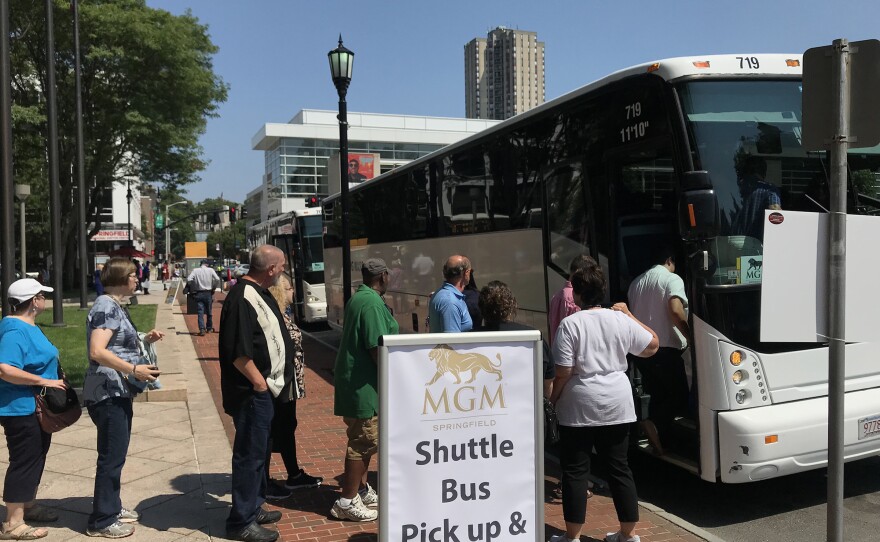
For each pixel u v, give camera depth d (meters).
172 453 6.66
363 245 13.61
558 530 4.82
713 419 4.91
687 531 4.79
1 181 9.41
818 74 3.48
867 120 3.32
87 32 25.16
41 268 39.12
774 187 5.21
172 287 28.39
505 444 3.53
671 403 5.43
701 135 5.13
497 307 4.50
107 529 4.59
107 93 26.34
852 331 3.48
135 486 5.68
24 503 4.57
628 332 4.30
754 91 5.29
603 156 6.04
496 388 3.52
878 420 5.11
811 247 3.44
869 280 3.52
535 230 7.16
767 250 3.37
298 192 58.56
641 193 5.70
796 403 5.01
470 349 3.47
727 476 4.83
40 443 4.57
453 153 9.16
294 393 5.50
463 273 5.75
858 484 5.95
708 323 4.93
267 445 5.13
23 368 4.44
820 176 5.33
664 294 5.23
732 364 4.89
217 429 7.56
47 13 16.66
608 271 6.00
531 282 7.28
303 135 58.16
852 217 3.48
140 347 4.70
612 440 4.34
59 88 26.83
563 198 6.68
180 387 9.17
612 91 5.91
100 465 4.59
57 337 14.50
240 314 4.46
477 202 8.48
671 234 5.45
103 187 32.62
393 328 4.88
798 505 5.50
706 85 5.22
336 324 16.48
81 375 9.98
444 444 3.43
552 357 4.32
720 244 5.01
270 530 4.63
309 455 6.81
